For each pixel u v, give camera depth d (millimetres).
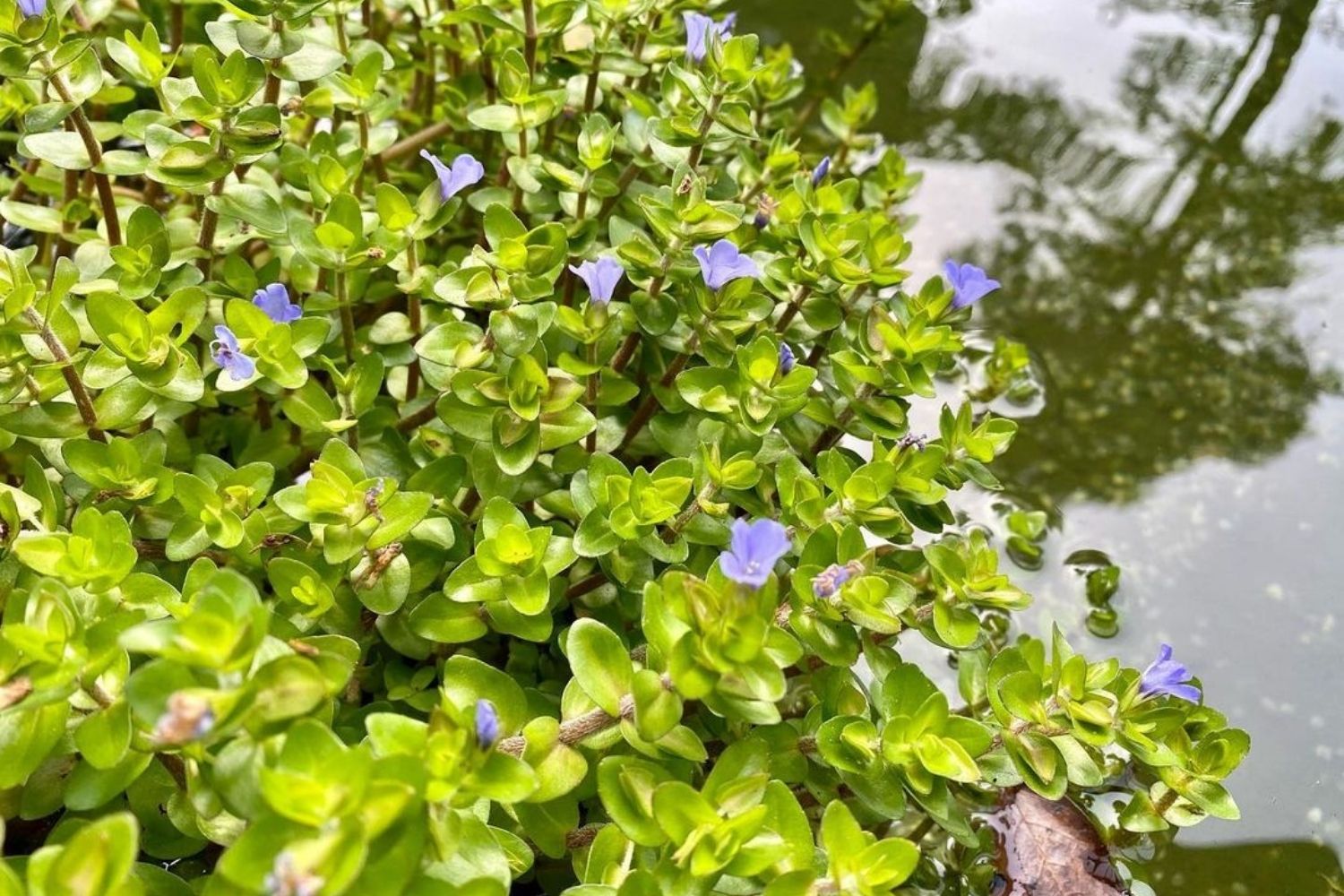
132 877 339
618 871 372
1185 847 434
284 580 389
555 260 413
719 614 360
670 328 430
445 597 400
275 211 425
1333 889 429
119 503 401
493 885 341
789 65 577
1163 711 403
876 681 404
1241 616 475
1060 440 509
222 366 391
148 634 331
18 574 387
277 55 426
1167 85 608
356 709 401
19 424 396
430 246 493
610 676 376
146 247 415
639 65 479
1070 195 571
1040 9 649
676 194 424
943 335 424
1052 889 423
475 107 491
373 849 333
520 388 402
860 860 361
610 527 397
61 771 376
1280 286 543
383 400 457
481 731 348
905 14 607
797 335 453
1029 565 484
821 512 408
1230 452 506
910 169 579
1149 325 536
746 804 362
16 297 380
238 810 338
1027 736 396
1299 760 449
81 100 413
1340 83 604
